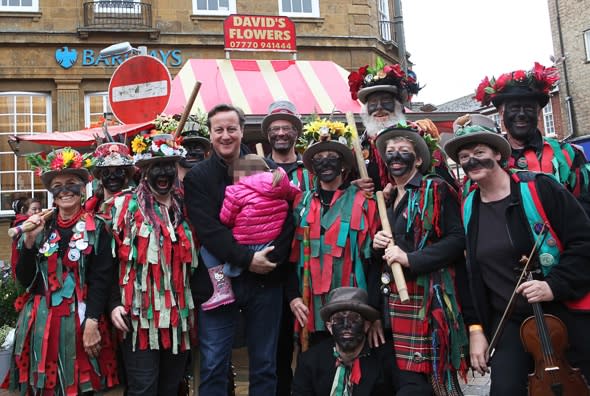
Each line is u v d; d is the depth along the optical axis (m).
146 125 4.80
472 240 2.68
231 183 3.10
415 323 2.71
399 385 2.72
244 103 6.93
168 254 2.91
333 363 2.87
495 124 3.10
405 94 3.80
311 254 2.97
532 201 2.55
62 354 2.84
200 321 3.00
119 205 2.99
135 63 5.02
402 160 2.88
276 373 3.37
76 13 11.08
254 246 2.96
